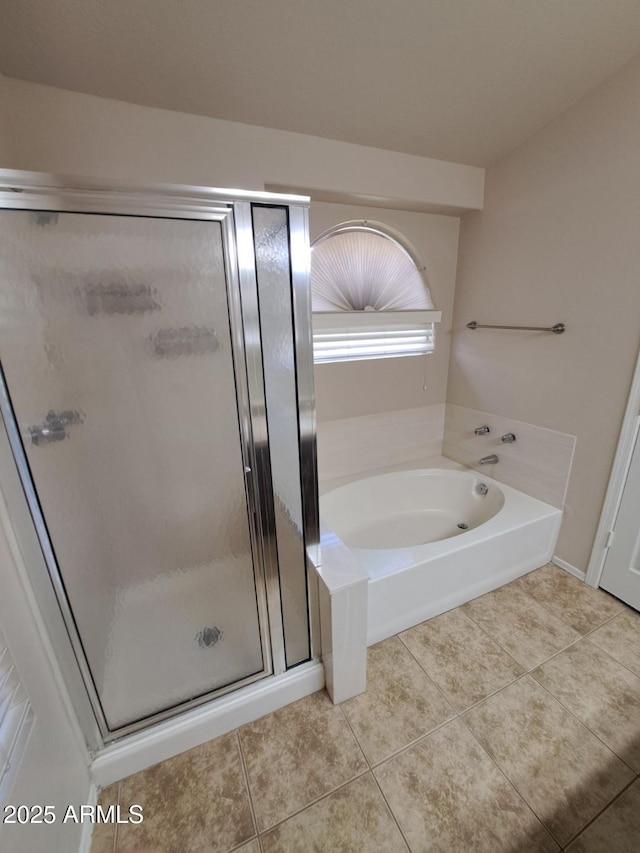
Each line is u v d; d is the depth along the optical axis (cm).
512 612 183
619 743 126
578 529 200
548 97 160
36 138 128
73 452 90
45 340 82
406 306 244
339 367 233
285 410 112
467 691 145
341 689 139
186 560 111
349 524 245
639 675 150
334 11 113
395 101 153
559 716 135
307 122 158
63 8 101
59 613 98
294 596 133
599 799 112
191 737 126
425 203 204
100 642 107
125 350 89
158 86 131
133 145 140
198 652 123
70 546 96
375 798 113
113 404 91
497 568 194
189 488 105
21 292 78
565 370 192
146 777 119
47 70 119
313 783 117
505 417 231
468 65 139
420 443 278
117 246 83
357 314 224
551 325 195
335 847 103
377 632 166
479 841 103
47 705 93
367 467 263
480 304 235
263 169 162
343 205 205
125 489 98
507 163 200
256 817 110
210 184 154
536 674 151
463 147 189
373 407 252
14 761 73
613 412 175
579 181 170
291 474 118
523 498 220
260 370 104
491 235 219
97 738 115
